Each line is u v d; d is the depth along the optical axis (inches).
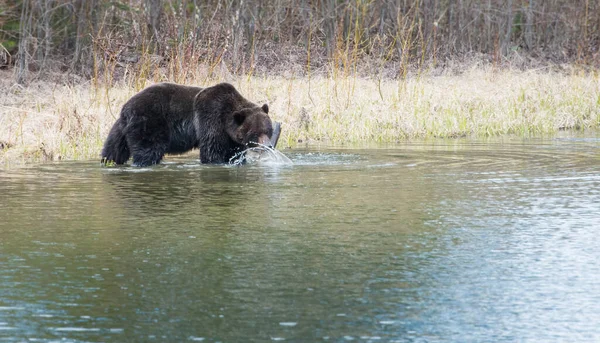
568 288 303.9
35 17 1355.8
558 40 1759.4
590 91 1208.2
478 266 334.6
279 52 1395.2
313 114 957.8
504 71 1342.3
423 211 449.7
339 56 1084.5
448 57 1541.6
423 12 1562.5
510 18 1656.0
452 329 261.9
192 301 291.3
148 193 519.8
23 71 1214.3
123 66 1204.5
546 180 561.0
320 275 323.3
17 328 263.7
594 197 489.4
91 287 307.9
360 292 300.5
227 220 428.1
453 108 1037.2
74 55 1322.6
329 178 580.7
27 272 328.8
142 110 674.2
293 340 252.7
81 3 1358.3
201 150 689.6
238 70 1170.6
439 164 656.4
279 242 378.3
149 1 1290.6
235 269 332.2
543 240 377.4
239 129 675.4
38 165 682.8
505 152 744.3
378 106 1008.9
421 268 332.2
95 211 456.4
